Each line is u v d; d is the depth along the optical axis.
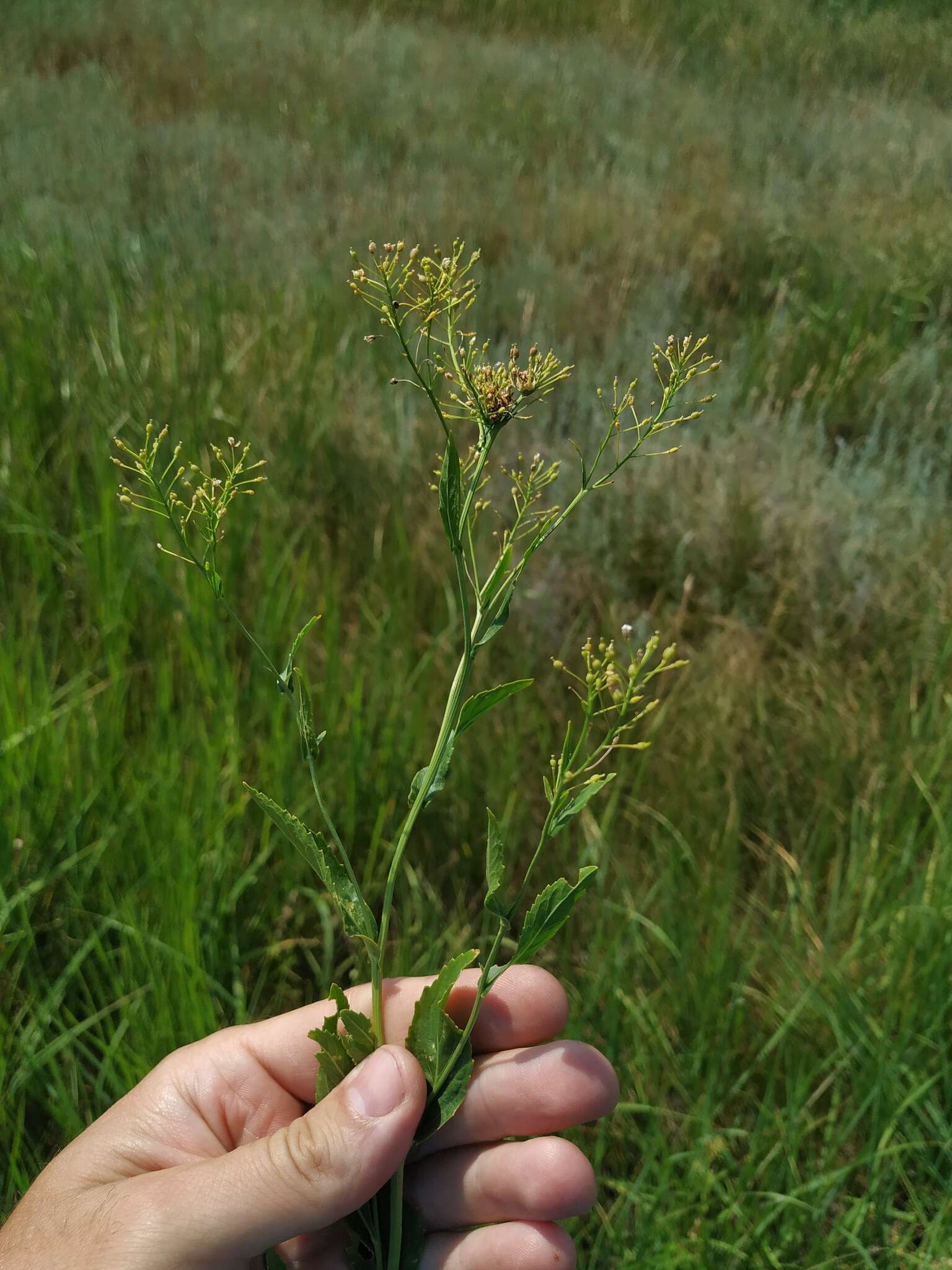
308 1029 0.25
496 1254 0.24
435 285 0.16
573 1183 0.23
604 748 0.16
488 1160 0.24
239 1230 0.20
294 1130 0.20
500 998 0.25
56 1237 0.20
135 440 0.51
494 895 0.17
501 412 0.16
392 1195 0.21
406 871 0.37
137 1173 0.23
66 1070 0.30
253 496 0.48
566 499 0.53
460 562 0.17
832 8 1.69
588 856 0.36
